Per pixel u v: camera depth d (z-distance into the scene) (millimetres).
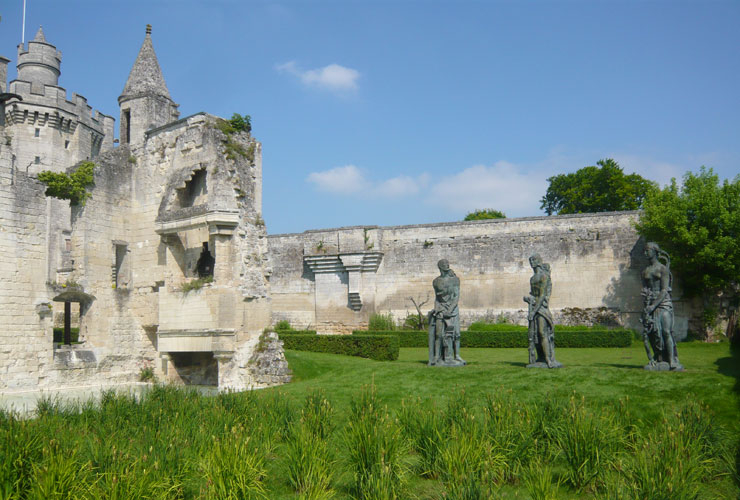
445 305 18781
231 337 21750
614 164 50594
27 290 21500
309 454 9945
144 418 12523
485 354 26547
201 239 22828
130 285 25625
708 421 10664
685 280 30656
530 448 10367
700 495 8617
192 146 23766
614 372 15164
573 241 33344
